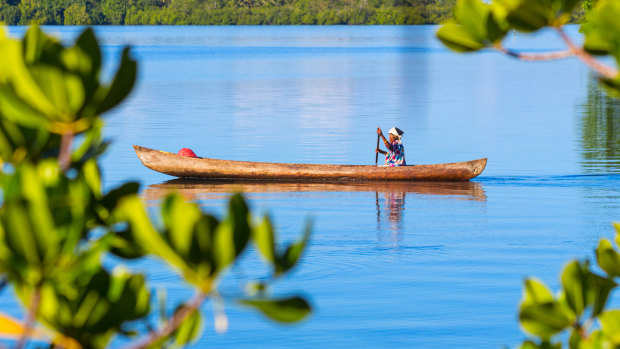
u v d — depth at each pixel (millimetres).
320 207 44625
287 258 4281
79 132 4363
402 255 33156
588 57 4730
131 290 5066
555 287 28141
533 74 153500
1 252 4066
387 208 44188
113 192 4879
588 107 94625
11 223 4012
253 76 146250
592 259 31484
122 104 4320
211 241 3979
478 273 30312
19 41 4191
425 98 105750
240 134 71938
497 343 23172
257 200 47000
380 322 24891
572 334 5684
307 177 54469
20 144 4613
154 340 4535
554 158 59719
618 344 5641
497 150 63969
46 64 4105
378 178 53688
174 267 4035
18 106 4207
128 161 59719
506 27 4887
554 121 81750
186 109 91938
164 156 55500
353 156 60969
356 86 124500
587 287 5613
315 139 69312
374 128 76312
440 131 74812
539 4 4699
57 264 4258
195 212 4023
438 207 44219
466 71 163125
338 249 34250
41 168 4523
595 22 4504
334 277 29906
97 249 4570
